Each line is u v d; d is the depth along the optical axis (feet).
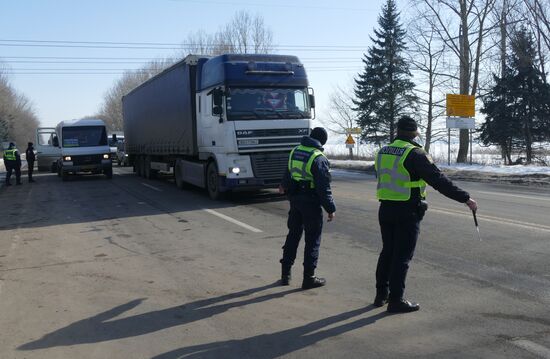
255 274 20.08
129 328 14.65
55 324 15.06
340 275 19.60
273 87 40.32
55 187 62.34
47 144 97.76
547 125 97.35
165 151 56.13
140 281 19.45
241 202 41.91
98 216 36.63
